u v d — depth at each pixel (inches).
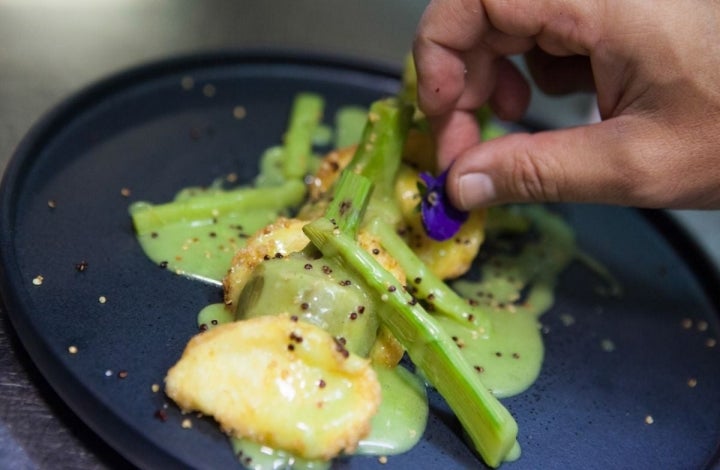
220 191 16.5
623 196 14.4
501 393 14.3
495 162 14.4
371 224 14.7
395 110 15.3
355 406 12.4
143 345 13.3
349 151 16.6
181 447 12.0
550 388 14.6
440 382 13.2
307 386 12.4
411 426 13.2
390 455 12.8
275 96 18.9
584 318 15.9
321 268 13.3
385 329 13.6
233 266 14.0
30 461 12.3
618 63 14.0
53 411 12.8
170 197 16.1
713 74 13.5
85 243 14.7
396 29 23.7
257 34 22.3
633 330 15.9
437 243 15.4
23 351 13.4
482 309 15.6
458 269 15.6
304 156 17.4
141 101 17.8
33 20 21.0
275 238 14.1
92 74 19.7
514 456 13.3
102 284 14.1
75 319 13.4
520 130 19.2
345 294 13.0
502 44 15.0
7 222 14.0
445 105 15.1
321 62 19.4
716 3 13.7
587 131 14.2
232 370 12.3
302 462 12.3
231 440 12.3
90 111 17.1
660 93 13.8
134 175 16.3
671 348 15.7
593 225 17.8
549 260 16.9
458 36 14.5
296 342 12.5
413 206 15.5
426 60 14.7
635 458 13.8
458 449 13.1
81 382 12.3
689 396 14.9
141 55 20.6
